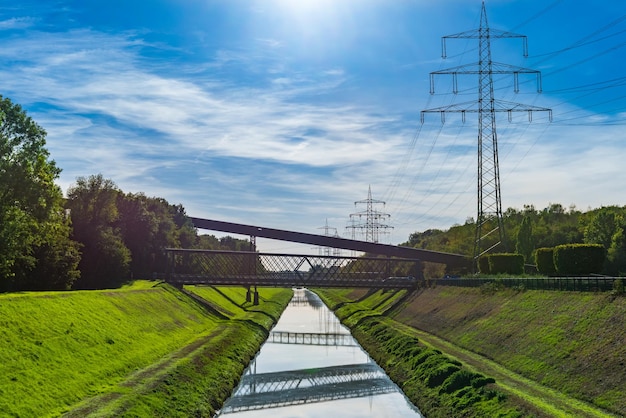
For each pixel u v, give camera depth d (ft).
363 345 273.54
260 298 537.24
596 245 208.74
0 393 108.68
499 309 214.90
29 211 219.61
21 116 215.51
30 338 140.26
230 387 177.88
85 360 146.82
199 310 320.50
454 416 129.18
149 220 426.51
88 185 354.13
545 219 537.65
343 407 162.40
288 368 223.92
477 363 170.50
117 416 112.98
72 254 279.28
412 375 179.01
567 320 161.27
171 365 165.68
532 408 111.34
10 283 236.22
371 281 398.01
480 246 435.94
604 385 120.47
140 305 243.19
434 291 336.70
